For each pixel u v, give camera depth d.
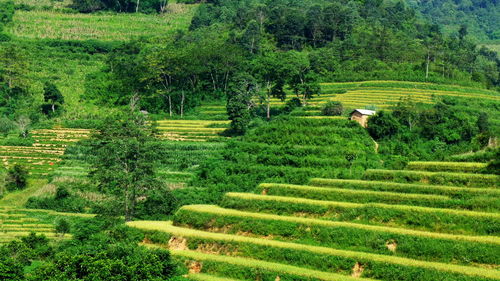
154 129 113.19
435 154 108.56
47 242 80.19
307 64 160.50
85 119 158.25
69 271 58.81
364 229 62.72
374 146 112.62
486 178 74.00
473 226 61.00
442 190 72.00
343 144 111.12
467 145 113.06
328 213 69.88
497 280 50.03
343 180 81.19
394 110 124.38
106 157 96.69
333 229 64.19
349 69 183.38
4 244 79.75
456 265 54.56
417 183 78.94
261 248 63.34
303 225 66.38
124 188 93.69
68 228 93.06
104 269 56.69
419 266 54.28
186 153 124.38
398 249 59.44
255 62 177.25
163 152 102.19
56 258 62.38
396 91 159.88
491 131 111.69
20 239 88.81
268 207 73.81
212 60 172.00
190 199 97.25
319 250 60.41
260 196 76.81
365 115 120.25
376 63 186.25
